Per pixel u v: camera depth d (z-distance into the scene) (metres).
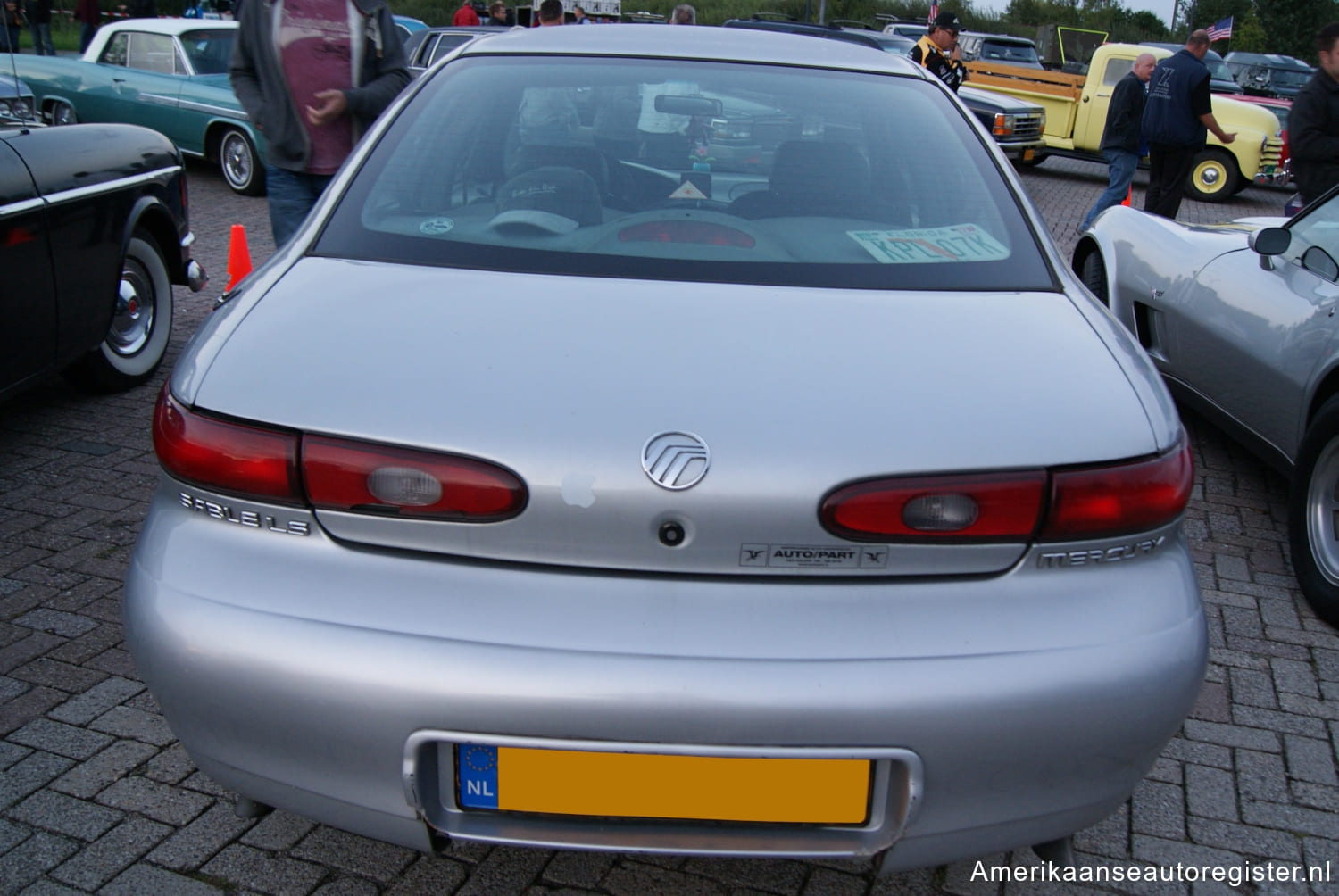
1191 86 10.04
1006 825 1.64
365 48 4.56
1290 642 3.18
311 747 1.59
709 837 1.60
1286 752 2.63
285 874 2.10
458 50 2.70
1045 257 2.19
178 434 1.70
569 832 1.61
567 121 2.38
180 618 1.62
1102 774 1.64
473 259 2.01
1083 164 17.75
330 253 2.05
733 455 1.56
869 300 1.94
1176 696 1.65
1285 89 19.75
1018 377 1.75
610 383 1.64
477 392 1.63
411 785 1.57
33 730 2.50
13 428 4.36
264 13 4.41
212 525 1.70
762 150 2.34
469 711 1.53
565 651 1.54
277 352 1.74
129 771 2.38
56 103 11.08
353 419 1.61
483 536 1.60
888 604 1.60
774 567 1.59
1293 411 3.67
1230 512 4.12
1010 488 1.60
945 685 1.54
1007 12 50.38
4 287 3.56
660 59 2.60
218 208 9.77
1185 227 4.99
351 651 1.55
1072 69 19.36
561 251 2.04
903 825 1.59
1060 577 1.66
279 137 4.57
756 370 1.69
